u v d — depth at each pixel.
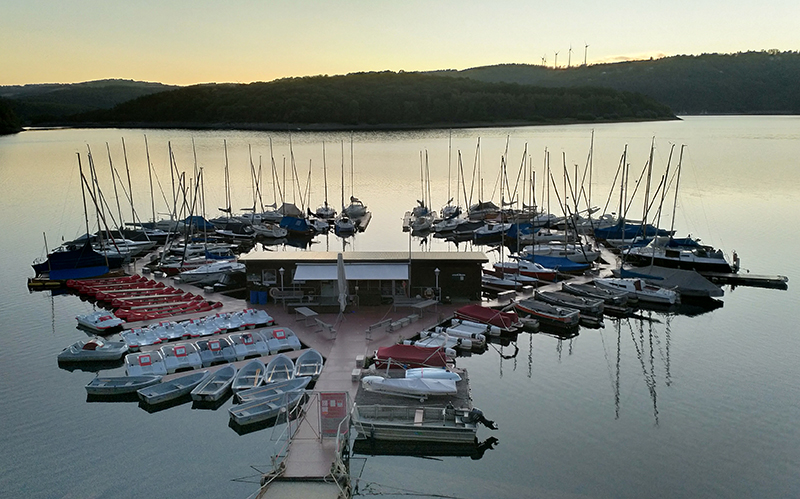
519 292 48.97
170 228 68.56
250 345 35.28
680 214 84.19
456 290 45.00
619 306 46.38
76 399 31.53
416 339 37.84
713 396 32.78
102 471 25.45
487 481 25.28
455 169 141.88
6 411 30.33
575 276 53.81
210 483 24.64
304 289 44.06
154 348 35.69
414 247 71.25
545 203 99.31
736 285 53.53
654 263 57.72
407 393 29.09
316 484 23.00
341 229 76.69
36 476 25.12
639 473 25.75
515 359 37.78
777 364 36.81
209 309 42.75
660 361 37.41
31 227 78.62
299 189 106.50
